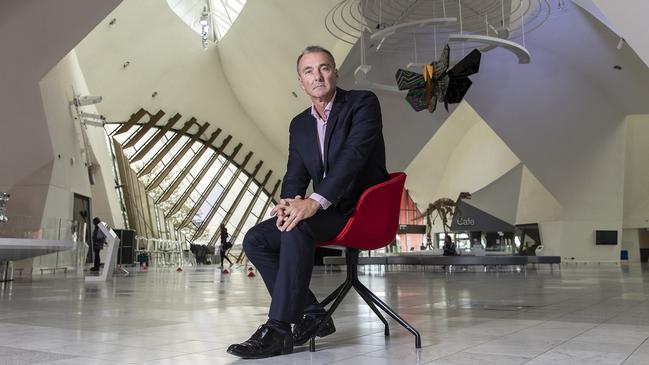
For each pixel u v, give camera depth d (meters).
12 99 13.88
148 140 28.84
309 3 17.81
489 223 17.81
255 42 23.88
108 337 3.14
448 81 13.59
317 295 6.68
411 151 23.91
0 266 10.49
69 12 11.66
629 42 7.30
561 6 18.25
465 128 32.97
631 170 29.23
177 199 31.38
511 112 23.58
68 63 18.44
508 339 2.94
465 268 18.12
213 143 33.34
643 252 32.44
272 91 26.86
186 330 3.45
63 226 10.57
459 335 3.10
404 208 37.97
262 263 2.80
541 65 22.12
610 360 2.32
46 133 15.58
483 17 16.22
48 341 2.98
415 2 15.32
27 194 16.22
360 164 2.60
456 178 35.28
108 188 23.72
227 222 33.97
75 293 7.13
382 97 21.59
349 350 2.62
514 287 7.89
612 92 22.48
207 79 29.84
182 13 24.92
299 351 2.61
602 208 26.11
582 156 24.89
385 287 8.12
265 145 34.81
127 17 20.97
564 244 26.50
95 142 22.47
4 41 11.95
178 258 26.61
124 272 14.86
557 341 2.86
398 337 3.04
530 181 29.17
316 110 2.86
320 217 2.59
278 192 36.50
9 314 4.49
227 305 5.29
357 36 17.64
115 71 23.39
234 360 2.39
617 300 5.54
